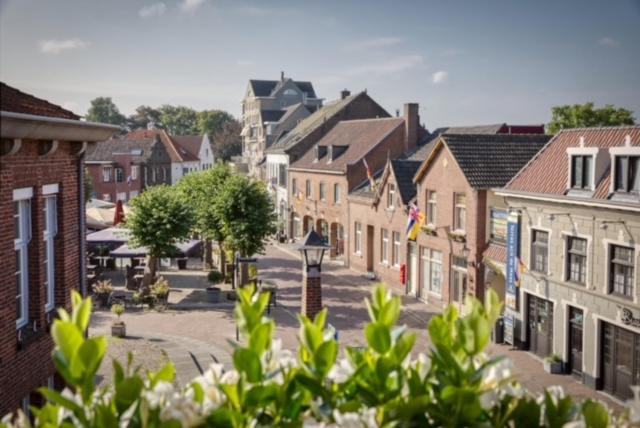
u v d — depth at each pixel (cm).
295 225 5619
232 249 3494
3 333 962
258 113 9588
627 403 442
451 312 468
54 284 1176
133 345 2264
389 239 3722
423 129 4625
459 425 405
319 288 1883
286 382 423
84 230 1284
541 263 2345
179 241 3231
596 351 2052
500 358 430
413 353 2244
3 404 968
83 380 385
